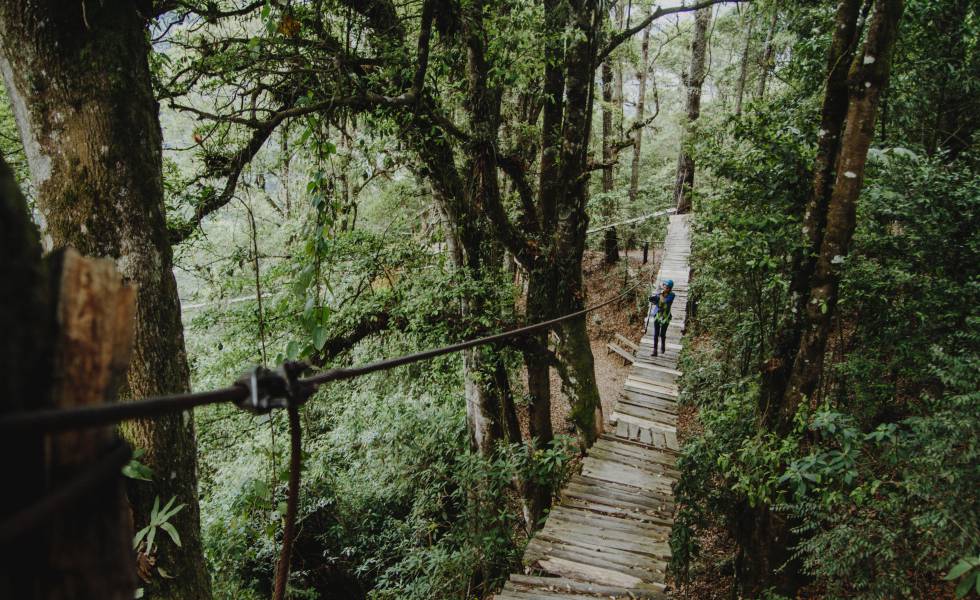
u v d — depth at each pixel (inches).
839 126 199.6
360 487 357.7
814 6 295.9
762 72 509.7
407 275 317.4
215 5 187.9
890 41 176.9
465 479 299.1
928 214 185.2
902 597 151.6
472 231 316.8
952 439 133.4
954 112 239.5
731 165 234.7
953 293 177.5
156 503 102.3
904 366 194.1
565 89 349.1
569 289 345.4
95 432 19.6
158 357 110.5
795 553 202.7
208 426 305.4
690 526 301.0
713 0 299.7
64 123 102.3
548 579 217.3
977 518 126.0
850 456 159.3
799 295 213.3
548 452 302.2
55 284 19.5
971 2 210.8
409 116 229.5
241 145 216.8
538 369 363.9
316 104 201.8
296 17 186.1
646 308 607.2
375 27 254.7
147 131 110.7
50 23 99.3
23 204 18.5
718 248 245.3
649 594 207.9
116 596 19.9
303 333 252.2
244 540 271.4
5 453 16.4
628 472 301.7
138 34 110.8
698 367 385.4
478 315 311.1
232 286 275.0
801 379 202.1
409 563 289.4
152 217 110.9
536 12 259.1
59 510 17.5
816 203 204.5
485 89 264.1
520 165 316.2
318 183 160.2
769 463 197.8
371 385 405.4
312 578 340.5
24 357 17.7
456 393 402.0
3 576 16.3
